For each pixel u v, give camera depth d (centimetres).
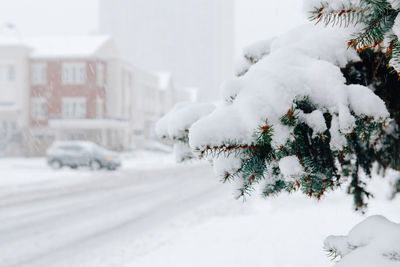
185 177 1984
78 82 3662
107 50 3891
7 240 784
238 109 177
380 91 222
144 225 889
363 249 184
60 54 3653
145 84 4897
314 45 209
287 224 679
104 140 3803
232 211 954
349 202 827
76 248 713
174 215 994
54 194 1420
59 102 3675
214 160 189
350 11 171
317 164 186
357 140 246
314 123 175
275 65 192
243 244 570
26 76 3672
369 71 219
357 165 257
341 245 203
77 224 925
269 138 171
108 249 689
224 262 491
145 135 5188
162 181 1814
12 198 1332
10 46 3619
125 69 4119
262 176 196
